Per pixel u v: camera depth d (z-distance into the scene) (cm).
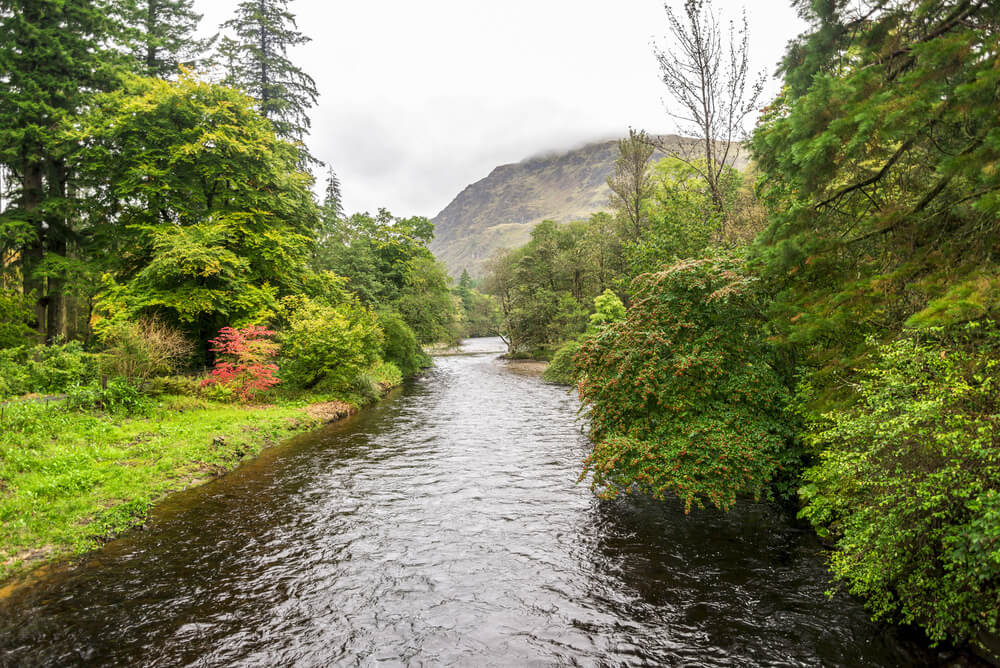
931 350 439
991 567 346
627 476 820
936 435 365
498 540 736
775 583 597
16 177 2172
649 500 891
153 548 704
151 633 510
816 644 482
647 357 855
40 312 2073
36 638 498
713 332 827
